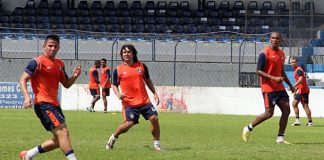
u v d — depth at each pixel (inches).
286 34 2420.0
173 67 2050.9
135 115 754.2
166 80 2055.9
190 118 1471.5
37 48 2279.8
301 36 2171.5
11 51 2282.2
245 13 2625.5
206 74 2037.4
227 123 1320.1
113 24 2721.5
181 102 1722.4
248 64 2046.0
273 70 876.0
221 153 706.2
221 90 1705.2
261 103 1675.7
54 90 578.6
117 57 2153.1
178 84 2049.7
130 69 761.6
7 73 2048.5
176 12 2765.7
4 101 1770.4
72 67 2034.9
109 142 757.3
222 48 2266.2
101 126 1182.9
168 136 998.4
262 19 2667.3
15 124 1202.0
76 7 2844.5
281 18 2608.3
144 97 759.7
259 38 2191.2
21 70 2050.9
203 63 2030.0
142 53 2282.2
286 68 2071.9
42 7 2778.1
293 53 2151.8
